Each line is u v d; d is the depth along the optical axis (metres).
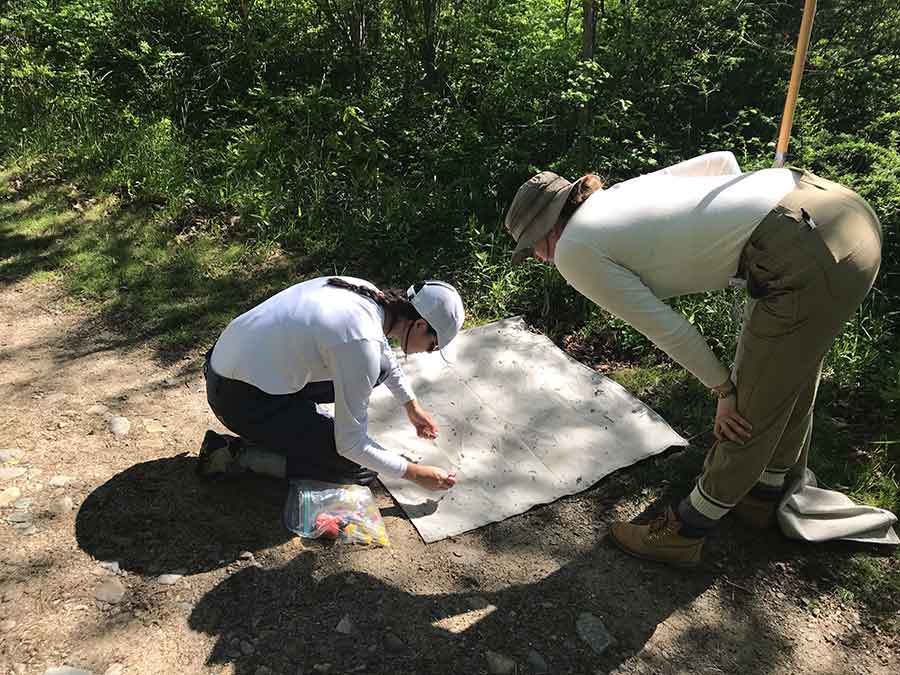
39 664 1.99
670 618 2.25
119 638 2.08
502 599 2.30
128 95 6.42
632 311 1.97
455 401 3.15
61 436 2.87
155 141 5.41
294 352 2.26
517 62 5.68
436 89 5.76
